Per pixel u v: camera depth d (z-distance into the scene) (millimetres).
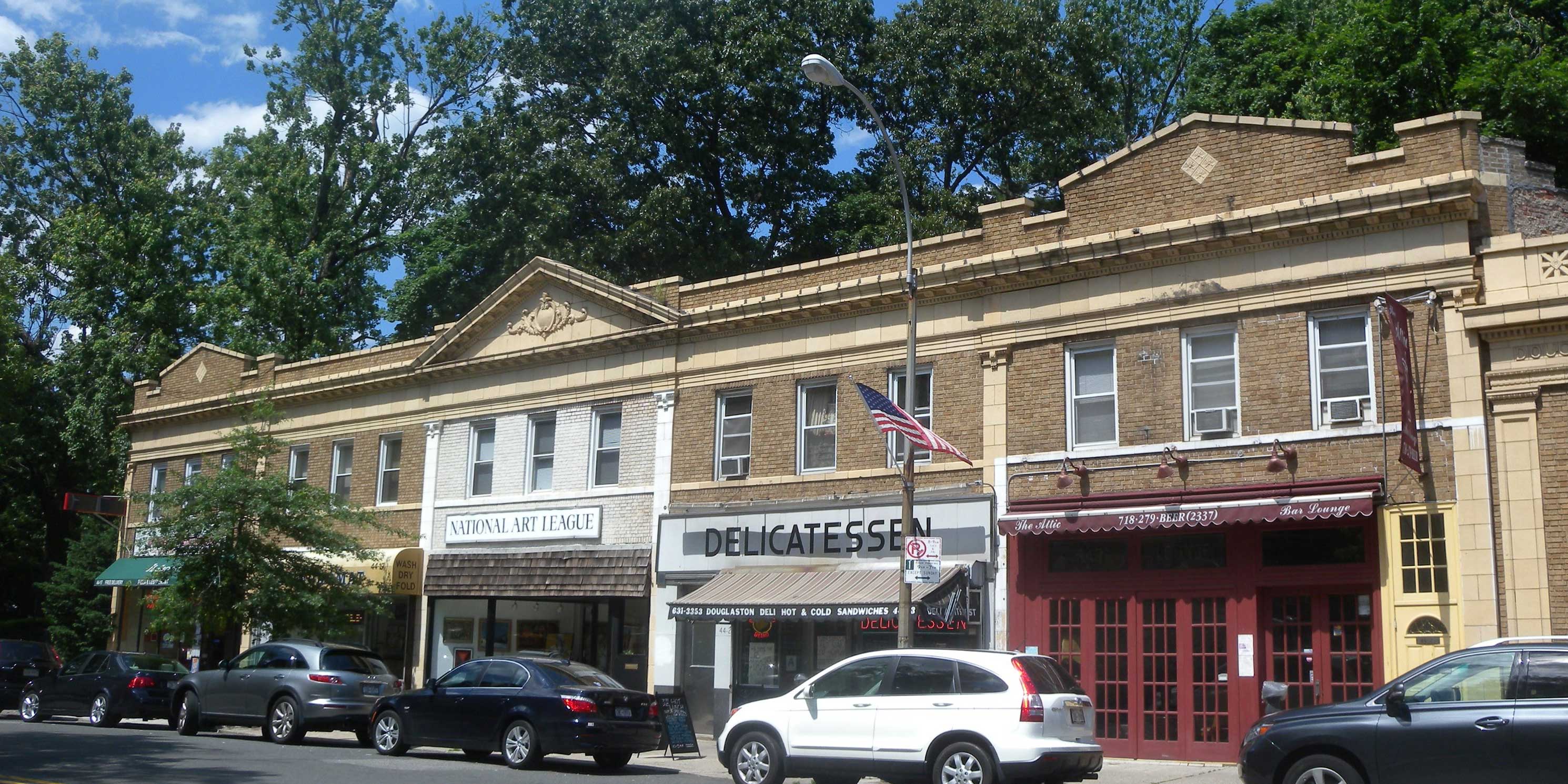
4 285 40188
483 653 29016
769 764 15805
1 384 39500
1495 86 27891
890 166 40062
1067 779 14586
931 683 14961
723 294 26016
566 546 27422
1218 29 39156
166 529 27891
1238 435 19438
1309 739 12094
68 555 40781
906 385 20703
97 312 43531
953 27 39031
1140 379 20469
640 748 18859
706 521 24984
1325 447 18625
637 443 26703
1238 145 20141
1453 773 11383
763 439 24797
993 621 21281
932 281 22656
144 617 36531
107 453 41938
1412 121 18656
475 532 28938
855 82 40781
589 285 27734
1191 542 19812
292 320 42562
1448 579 17406
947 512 21938
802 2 40500
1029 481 21281
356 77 45344
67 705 25516
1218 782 16688
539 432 28844
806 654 23578
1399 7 29578
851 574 22406
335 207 46062
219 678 23000
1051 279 21562
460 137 41438
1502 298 17531
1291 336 19156
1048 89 38531
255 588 27516
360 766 18000
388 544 30688
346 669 22172
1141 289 20625
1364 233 18719
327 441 32906
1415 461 17406
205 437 36094
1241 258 19766
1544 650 11508
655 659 25375
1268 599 19125
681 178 40875
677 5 40375
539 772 17906
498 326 29859
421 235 44875
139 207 44312
